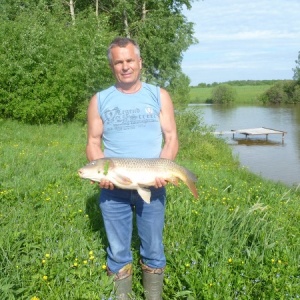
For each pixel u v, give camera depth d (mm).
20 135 9594
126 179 1901
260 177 7988
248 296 2102
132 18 17016
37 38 12133
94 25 13969
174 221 2936
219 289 2113
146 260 2129
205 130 12336
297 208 4129
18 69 11633
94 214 3037
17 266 2129
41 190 3678
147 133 1962
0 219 2783
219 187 4973
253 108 37156
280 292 2117
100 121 2014
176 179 1963
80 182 4020
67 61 12328
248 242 2709
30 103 11656
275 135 17766
